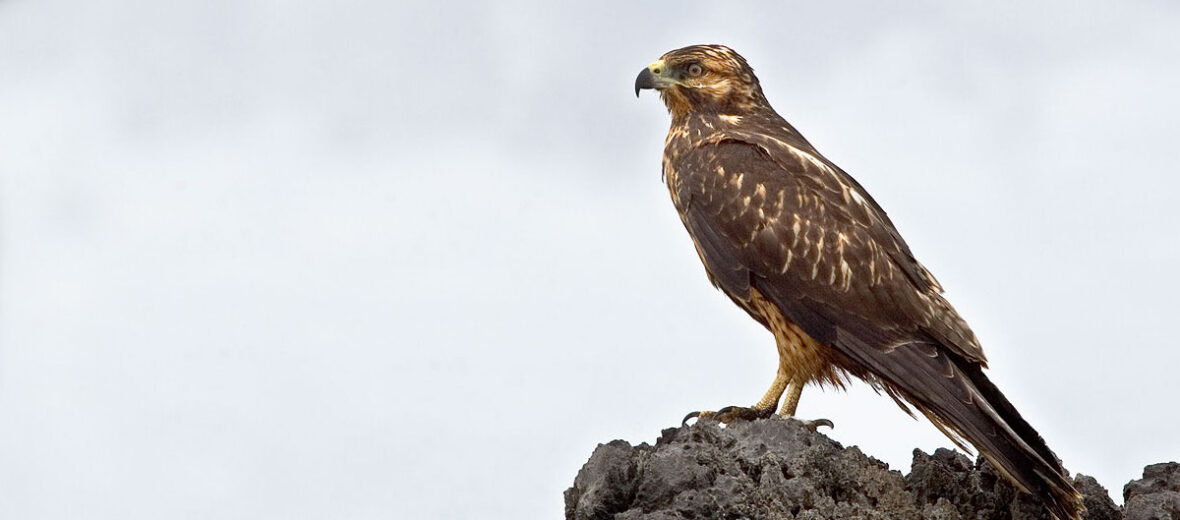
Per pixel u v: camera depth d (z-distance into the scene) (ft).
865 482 32.30
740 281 42.32
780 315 41.68
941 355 38.86
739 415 40.37
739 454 31.42
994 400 37.91
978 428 35.73
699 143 45.14
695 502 28.94
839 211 41.75
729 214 42.68
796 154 43.39
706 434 32.27
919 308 40.04
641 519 28.53
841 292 40.68
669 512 28.63
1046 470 32.17
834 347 40.47
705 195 43.45
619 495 30.07
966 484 34.17
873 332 40.06
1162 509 33.09
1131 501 33.71
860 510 31.19
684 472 29.76
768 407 41.42
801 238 41.39
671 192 45.80
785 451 32.40
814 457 31.89
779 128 46.24
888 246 41.37
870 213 42.06
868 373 40.75
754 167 43.09
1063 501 31.76
